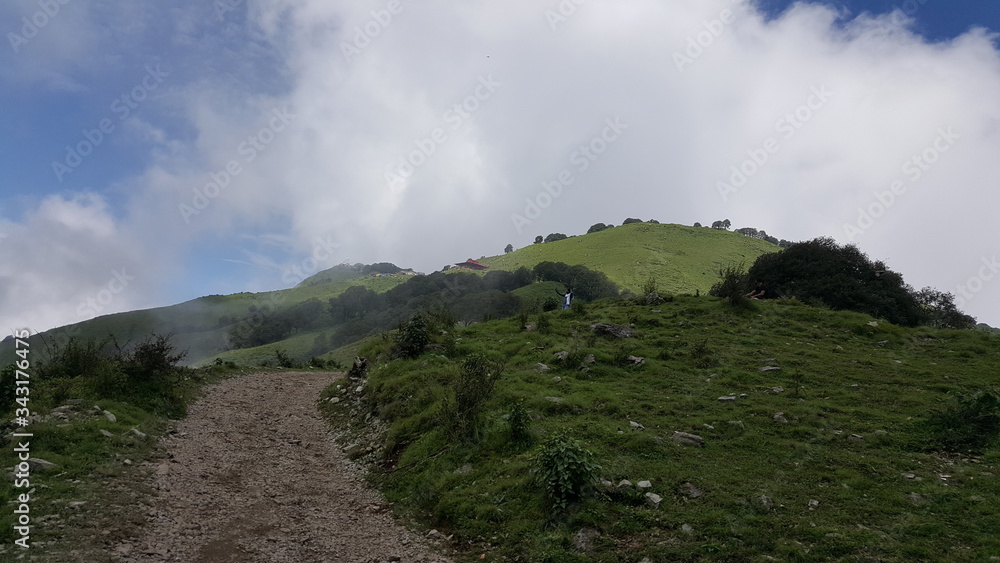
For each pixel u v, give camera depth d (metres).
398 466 11.83
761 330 21.92
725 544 7.69
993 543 7.33
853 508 8.60
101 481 9.41
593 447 11.18
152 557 7.30
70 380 14.77
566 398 14.18
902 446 11.27
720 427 12.39
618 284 98.56
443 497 10.00
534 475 9.80
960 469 9.98
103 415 12.50
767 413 13.21
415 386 15.23
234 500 9.89
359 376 19.84
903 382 15.59
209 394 18.05
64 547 7.04
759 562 7.22
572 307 26.48
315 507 10.15
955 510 8.42
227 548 7.98
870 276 32.56
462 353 19.19
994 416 11.46
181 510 9.02
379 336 23.06
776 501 8.88
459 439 11.82
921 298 36.53
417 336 19.09
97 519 7.97
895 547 7.36
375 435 14.10
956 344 19.77
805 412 13.17
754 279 34.75
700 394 14.95
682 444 11.45
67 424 11.52
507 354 19.22
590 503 8.89
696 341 20.14
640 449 11.09
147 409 14.25
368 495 11.02
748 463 10.53
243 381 21.73
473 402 12.89
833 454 10.84
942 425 11.80
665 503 8.90
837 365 17.39
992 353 18.58
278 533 8.75
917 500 8.79
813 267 33.22
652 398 14.64
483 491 9.91
